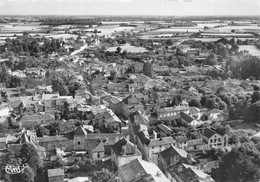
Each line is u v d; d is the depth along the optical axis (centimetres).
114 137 18025
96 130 19575
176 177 13112
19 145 15200
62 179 13400
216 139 17762
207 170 14500
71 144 17375
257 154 13838
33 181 13450
